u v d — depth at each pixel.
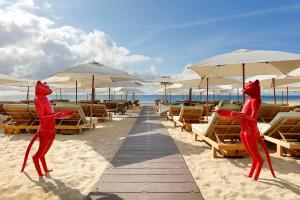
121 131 8.90
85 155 5.32
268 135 5.96
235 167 4.50
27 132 8.53
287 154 5.52
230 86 16.77
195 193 3.24
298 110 6.86
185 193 3.24
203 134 6.07
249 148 3.72
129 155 5.32
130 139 7.30
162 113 14.95
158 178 3.82
